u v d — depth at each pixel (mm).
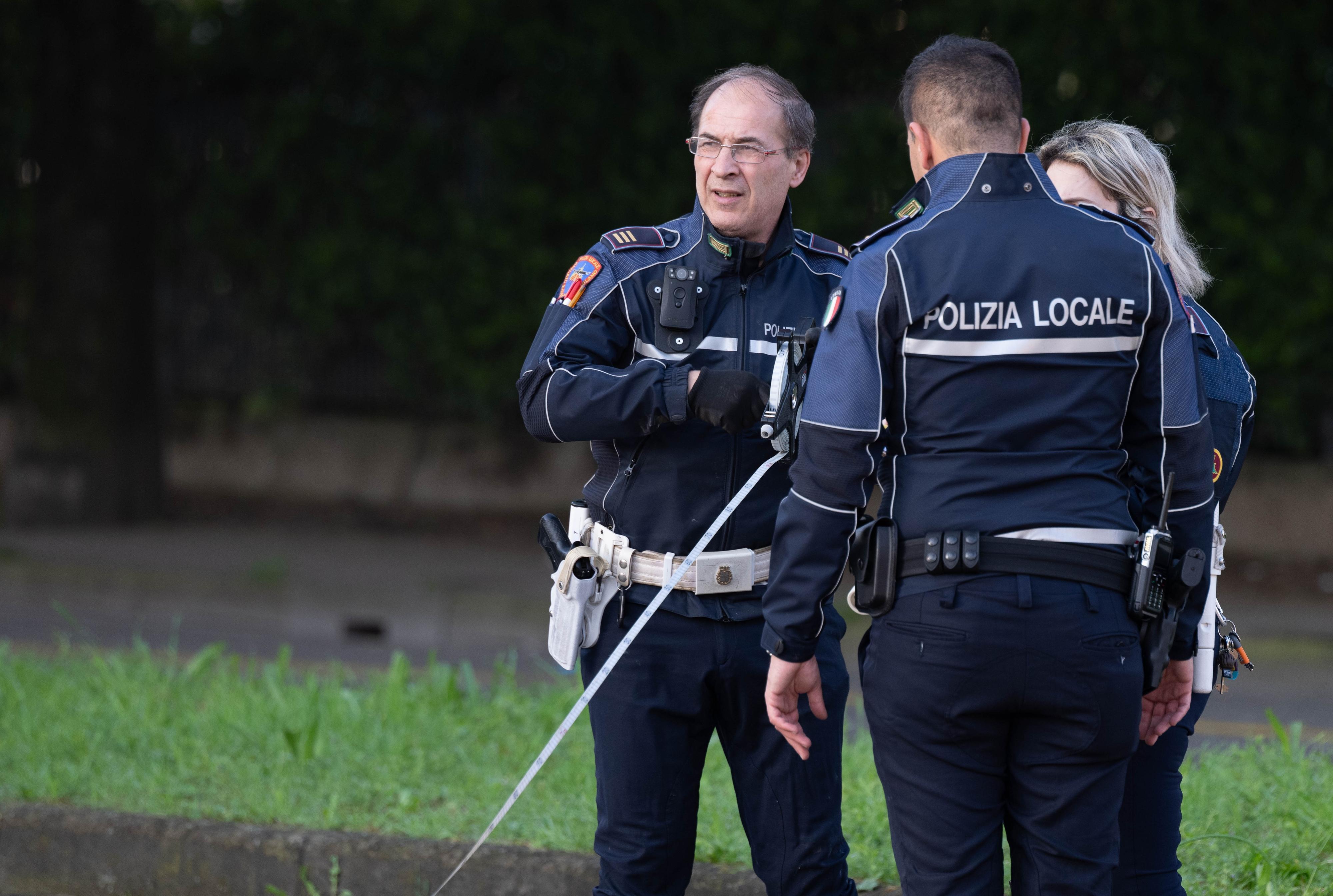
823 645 10211
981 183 8547
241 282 46562
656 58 39688
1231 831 13453
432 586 33219
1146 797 9844
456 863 13289
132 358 40719
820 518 8500
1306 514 37156
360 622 33000
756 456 10125
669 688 10133
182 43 44688
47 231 39781
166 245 46719
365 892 13492
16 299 46812
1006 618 8133
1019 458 8289
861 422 8359
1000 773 8555
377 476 45906
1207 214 35625
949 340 8297
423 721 17828
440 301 43000
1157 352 8438
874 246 8617
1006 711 8305
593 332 10172
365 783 15625
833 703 10188
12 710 18391
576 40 40438
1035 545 8188
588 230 41438
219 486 47438
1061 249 8312
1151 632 8531
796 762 10164
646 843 10195
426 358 44000
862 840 13602
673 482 10109
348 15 42562
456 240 42594
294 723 17500
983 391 8305
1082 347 8273
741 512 10094
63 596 35000
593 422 9758
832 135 38219
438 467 45281
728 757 10562
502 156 41375
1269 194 35406
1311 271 35344
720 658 10039
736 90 10109
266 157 44156
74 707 18641
